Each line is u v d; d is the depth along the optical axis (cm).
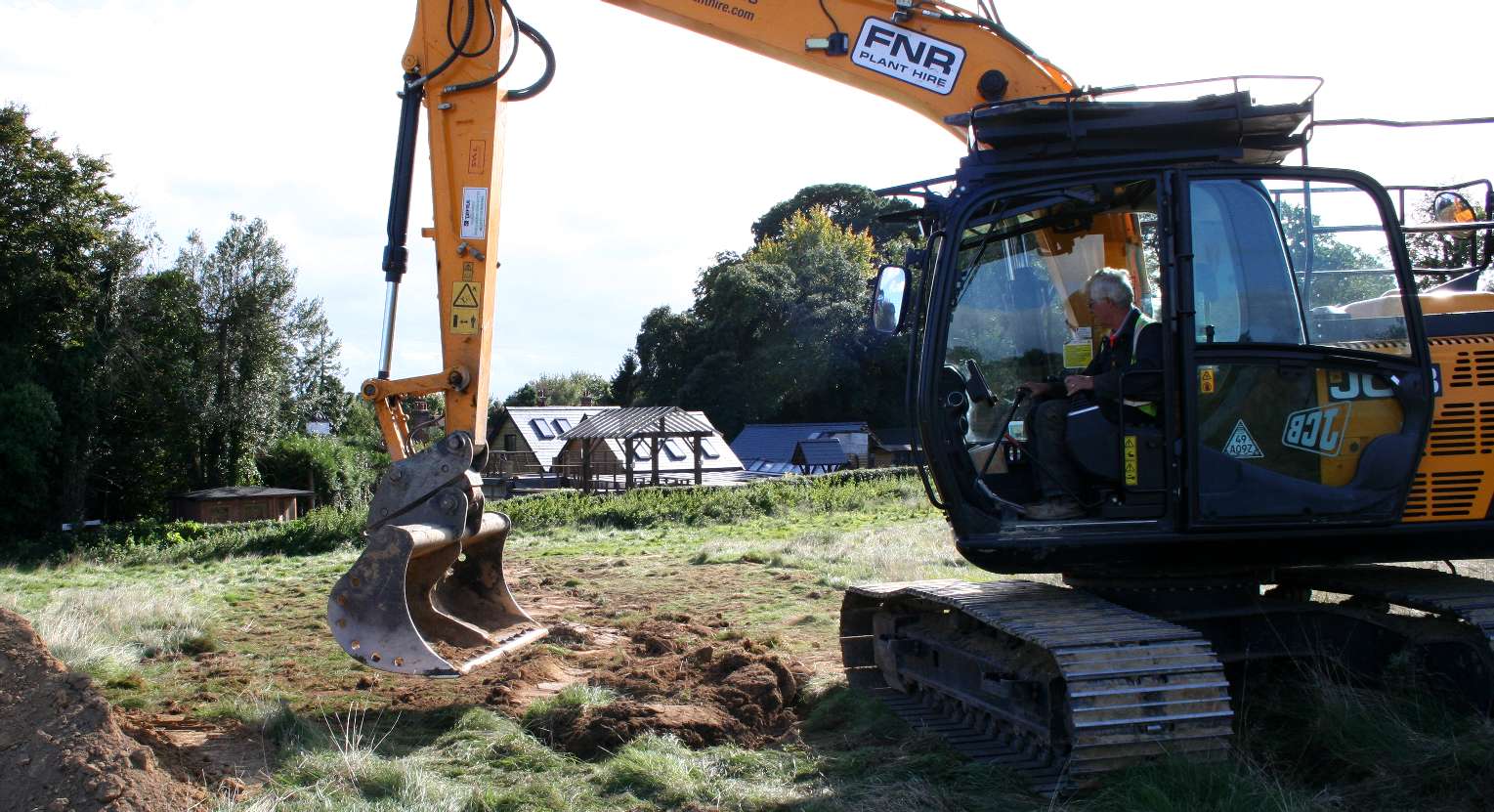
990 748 523
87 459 3366
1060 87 614
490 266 672
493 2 665
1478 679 505
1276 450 505
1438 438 520
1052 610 514
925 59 629
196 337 3688
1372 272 514
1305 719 519
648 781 485
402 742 564
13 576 1580
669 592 1114
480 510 658
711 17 655
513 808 459
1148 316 591
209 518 3462
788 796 468
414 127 677
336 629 580
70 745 430
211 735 584
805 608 974
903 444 5150
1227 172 510
